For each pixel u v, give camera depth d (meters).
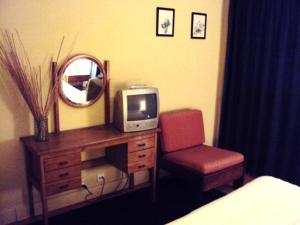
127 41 2.91
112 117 2.96
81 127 2.79
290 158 3.28
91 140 2.43
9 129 2.41
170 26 3.20
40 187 2.27
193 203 2.92
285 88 3.25
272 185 2.01
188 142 3.28
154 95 2.82
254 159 3.54
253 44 3.46
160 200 2.98
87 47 2.67
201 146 3.37
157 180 3.27
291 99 3.17
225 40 3.77
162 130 3.09
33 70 2.43
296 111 3.17
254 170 3.56
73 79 2.62
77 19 2.57
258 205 1.76
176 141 3.17
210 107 3.88
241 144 3.71
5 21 2.25
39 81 2.47
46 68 2.49
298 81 3.10
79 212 2.73
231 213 1.67
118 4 2.77
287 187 1.98
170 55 3.29
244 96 3.59
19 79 2.28
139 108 2.72
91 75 2.71
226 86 3.79
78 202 2.80
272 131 3.30
